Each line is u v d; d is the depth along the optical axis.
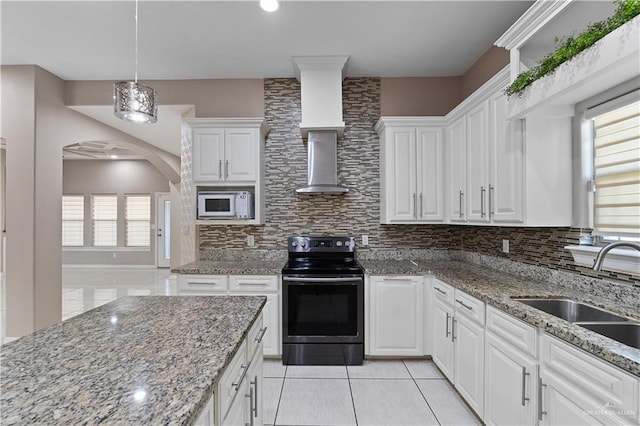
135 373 0.95
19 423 0.71
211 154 3.29
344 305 2.93
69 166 8.39
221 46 2.99
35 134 3.40
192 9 2.46
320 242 3.47
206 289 3.01
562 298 1.89
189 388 0.87
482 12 2.50
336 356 2.93
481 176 2.54
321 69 3.28
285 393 2.46
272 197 3.61
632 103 1.65
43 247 3.48
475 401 2.06
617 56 1.34
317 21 2.62
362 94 3.63
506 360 1.73
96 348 1.14
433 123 3.20
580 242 2.00
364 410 2.24
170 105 3.67
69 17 2.55
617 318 1.58
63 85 3.70
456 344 2.36
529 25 1.89
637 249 1.46
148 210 8.41
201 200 3.26
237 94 3.65
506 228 2.77
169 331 1.32
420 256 3.57
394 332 2.95
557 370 1.38
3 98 3.37
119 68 3.43
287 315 2.93
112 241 8.42
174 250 6.80
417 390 2.49
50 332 1.30
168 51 3.07
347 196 3.60
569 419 1.31
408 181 3.22
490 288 2.12
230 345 1.17
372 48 3.04
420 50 3.07
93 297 5.43
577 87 1.62
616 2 1.36
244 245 3.60
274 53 3.12
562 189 2.04
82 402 0.80
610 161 1.83
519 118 2.06
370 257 3.58
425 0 2.36
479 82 3.22
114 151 7.34
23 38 2.86
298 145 3.62
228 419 1.14
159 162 6.23
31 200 3.39
